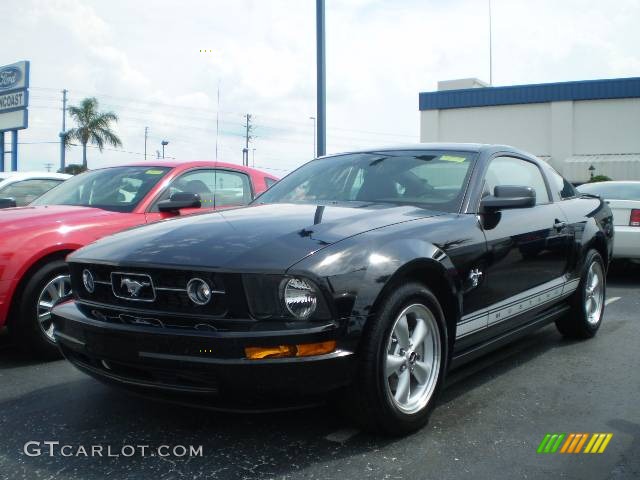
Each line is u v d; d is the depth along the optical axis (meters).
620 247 8.36
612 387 4.13
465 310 3.61
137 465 2.96
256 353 2.79
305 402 2.92
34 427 3.43
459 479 2.81
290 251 2.97
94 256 3.31
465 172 4.11
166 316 2.96
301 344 2.80
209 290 2.90
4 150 27.42
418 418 3.27
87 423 3.48
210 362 2.80
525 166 4.83
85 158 39.12
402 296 3.13
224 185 6.45
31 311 4.59
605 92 36.78
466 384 4.18
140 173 5.95
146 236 3.42
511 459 3.02
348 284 2.93
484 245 3.76
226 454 3.07
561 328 5.36
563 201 5.16
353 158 4.69
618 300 7.40
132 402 3.80
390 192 4.13
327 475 2.85
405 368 3.25
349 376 2.93
